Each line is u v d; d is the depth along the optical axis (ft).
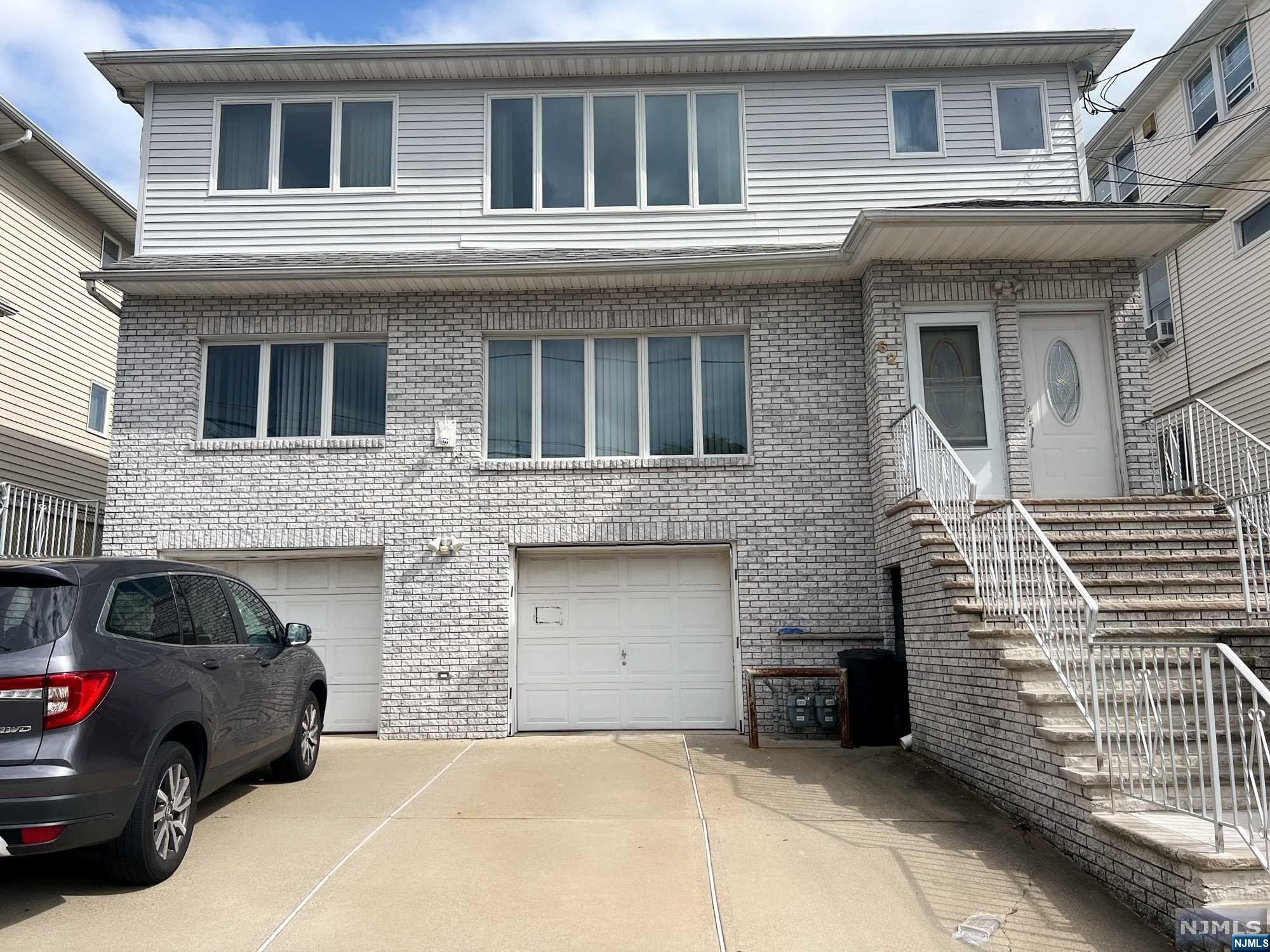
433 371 33.78
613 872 17.52
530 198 36.70
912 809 21.63
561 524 32.99
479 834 19.79
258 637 22.12
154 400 33.53
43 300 48.11
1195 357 50.75
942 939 14.74
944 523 25.80
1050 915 15.65
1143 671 16.87
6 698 14.06
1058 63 37.40
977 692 22.86
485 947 14.34
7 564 15.38
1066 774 18.25
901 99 37.55
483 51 35.76
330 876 17.19
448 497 33.14
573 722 32.81
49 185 48.85
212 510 33.09
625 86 37.14
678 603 33.40
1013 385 32.19
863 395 33.58
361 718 32.81
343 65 36.14
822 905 16.01
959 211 28.91
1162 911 15.07
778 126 36.94
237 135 37.14
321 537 32.96
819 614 32.48
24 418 46.37
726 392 34.58
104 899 15.89
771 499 33.17
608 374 34.76
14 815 13.65
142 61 35.60
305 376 34.50
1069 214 28.86
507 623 32.50
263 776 24.61
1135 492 31.81
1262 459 42.16
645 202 36.40
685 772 25.55
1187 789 16.74
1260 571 25.13
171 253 36.04
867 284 33.17
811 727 30.83
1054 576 24.27
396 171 36.55
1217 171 46.11
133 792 15.39
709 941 14.60
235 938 14.52
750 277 33.45
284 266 32.12
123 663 15.55
